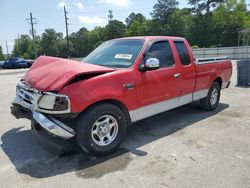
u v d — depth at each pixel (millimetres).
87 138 3699
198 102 6469
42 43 91438
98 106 3768
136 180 3295
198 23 69938
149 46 4605
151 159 3855
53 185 3207
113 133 4039
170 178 3334
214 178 3328
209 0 73375
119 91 3975
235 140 4559
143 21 95562
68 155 3992
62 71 3754
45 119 3543
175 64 5035
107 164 3715
